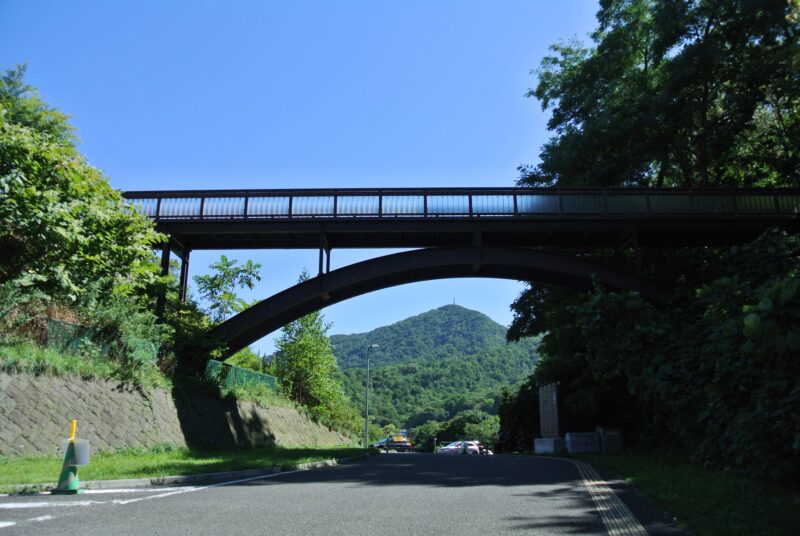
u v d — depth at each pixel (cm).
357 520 651
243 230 2256
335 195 2281
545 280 2536
